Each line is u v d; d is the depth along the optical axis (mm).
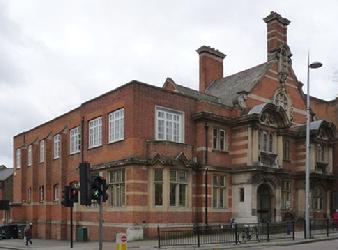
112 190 29203
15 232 38031
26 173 45188
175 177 28875
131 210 26844
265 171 31375
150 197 27469
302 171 35844
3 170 65312
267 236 24969
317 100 44312
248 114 31297
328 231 28094
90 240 31359
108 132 30375
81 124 33969
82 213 32688
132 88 28031
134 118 27688
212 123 31219
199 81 40156
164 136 29094
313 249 20500
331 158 38344
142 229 26766
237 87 35344
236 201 31406
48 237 38562
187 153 29891
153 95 28859
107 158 30062
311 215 35531
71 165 35781
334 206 36812
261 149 32188
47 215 38906
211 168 30484
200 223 29656
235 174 31766
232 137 32469
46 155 39906
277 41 36375
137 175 27203
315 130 35906
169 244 23156
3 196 59094
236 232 23391
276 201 32562
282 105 35812
